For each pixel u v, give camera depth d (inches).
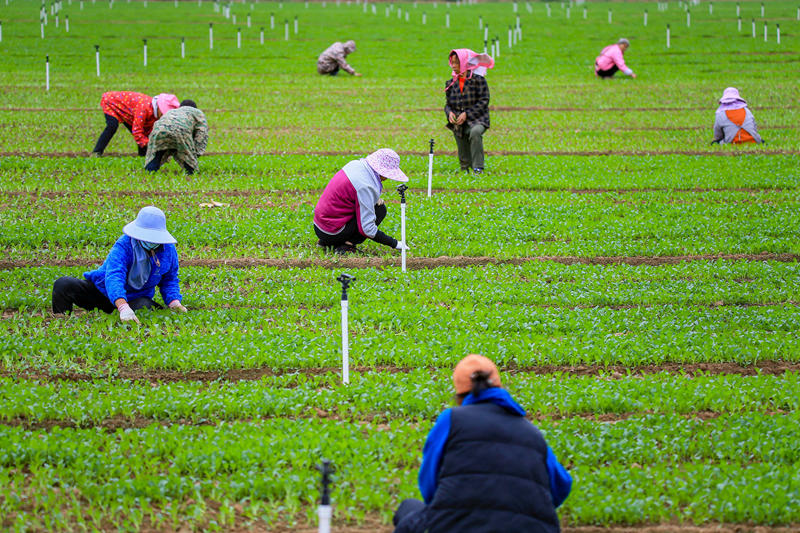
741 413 924.6
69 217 1662.2
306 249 1515.7
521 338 1104.2
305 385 959.6
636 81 3617.1
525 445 580.4
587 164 2215.8
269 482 746.8
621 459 815.1
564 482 601.3
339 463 788.0
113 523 703.7
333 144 2436.0
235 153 2297.0
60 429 860.0
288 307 1234.0
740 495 729.6
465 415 588.1
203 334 1128.2
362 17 6072.8
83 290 1171.3
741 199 1900.8
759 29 5108.3
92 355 1029.8
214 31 5128.0
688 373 1047.6
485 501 561.0
